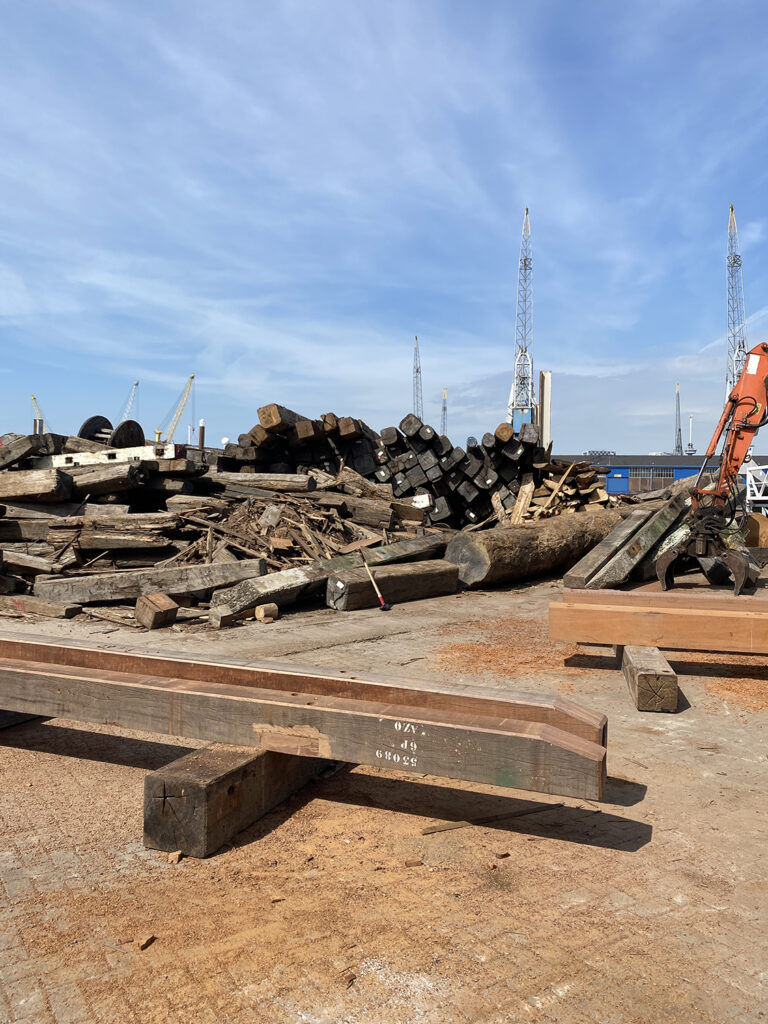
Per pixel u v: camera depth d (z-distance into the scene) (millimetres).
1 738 4836
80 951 2480
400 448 18656
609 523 15195
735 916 2750
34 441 14859
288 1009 2197
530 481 18062
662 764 4461
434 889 2926
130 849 3271
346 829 3500
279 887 2932
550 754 2996
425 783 4137
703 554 9391
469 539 12656
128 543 11188
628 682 6137
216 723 3627
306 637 8445
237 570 10320
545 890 2926
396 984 2314
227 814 3328
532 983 2324
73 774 4207
